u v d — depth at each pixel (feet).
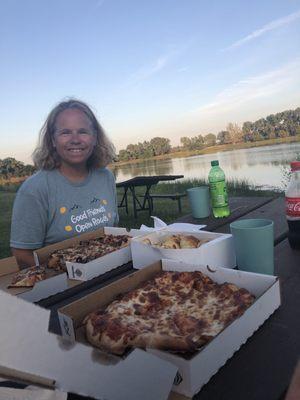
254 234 3.94
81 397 2.12
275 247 5.05
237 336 2.66
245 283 3.44
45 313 1.64
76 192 7.23
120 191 45.88
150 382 2.09
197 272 3.67
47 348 1.62
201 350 2.35
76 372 1.72
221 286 3.42
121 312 3.11
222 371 2.47
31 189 6.82
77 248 5.73
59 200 7.00
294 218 4.77
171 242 4.81
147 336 2.60
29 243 6.77
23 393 1.94
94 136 7.66
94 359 1.83
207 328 2.76
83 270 4.78
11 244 6.88
